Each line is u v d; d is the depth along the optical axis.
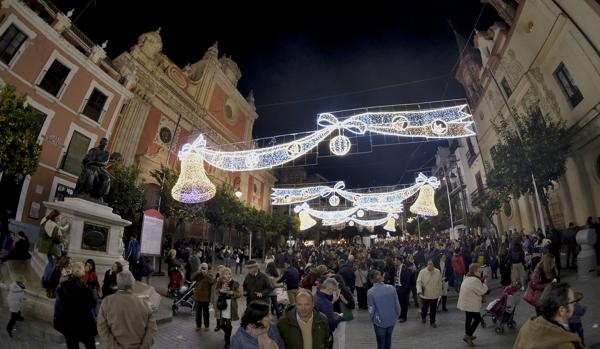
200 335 7.93
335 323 4.66
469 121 9.75
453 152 39.47
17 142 11.45
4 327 6.35
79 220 9.65
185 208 22.55
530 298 5.57
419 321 9.77
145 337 3.62
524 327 2.53
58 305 4.29
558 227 18.81
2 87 11.97
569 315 2.43
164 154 27.73
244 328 2.75
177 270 12.38
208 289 8.43
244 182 42.78
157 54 28.94
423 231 45.12
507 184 16.67
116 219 10.70
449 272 14.23
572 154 16.61
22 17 16.70
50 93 18.38
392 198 24.17
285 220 43.44
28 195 17.05
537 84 19.30
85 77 20.25
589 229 11.18
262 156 12.14
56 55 18.52
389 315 5.75
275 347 2.71
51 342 6.14
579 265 10.84
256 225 36.12
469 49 30.66
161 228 14.41
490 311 7.80
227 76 40.06
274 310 9.30
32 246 16.38
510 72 22.27
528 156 15.24
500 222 27.66
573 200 17.02
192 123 32.09
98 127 21.09
